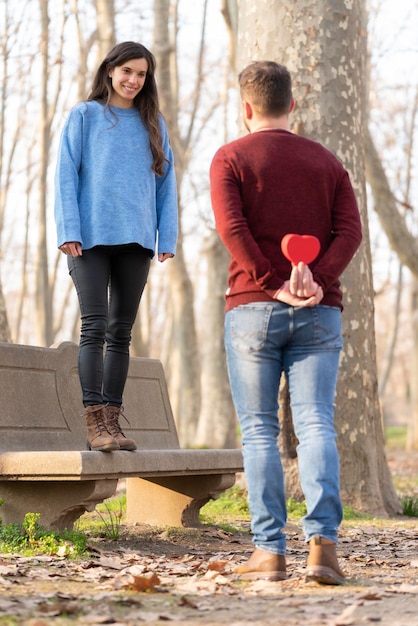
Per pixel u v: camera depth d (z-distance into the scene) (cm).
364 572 653
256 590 567
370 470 1184
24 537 730
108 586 577
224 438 3306
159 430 981
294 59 1194
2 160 3969
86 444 856
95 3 3053
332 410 593
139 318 3428
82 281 743
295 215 586
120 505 1095
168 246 781
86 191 750
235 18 2423
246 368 588
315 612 500
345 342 1184
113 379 773
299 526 991
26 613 490
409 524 1079
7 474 719
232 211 573
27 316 8162
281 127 613
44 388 831
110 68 770
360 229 602
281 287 569
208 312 3362
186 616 491
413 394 4884
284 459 1165
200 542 839
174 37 3944
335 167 607
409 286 5650
